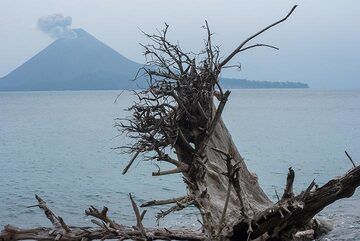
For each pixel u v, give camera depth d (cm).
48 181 3109
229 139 1542
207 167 1381
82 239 1145
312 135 6116
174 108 1330
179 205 1266
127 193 2689
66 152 4706
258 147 4891
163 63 1363
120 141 5522
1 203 2416
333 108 14550
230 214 1208
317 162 3806
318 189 1098
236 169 1070
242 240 1162
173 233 1191
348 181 1102
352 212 2089
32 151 4831
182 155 1390
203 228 1223
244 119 9531
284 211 1079
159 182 3036
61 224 1148
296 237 1548
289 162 3819
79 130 7356
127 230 1159
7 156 4444
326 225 1767
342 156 4150
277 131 6781
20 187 2888
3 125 8625
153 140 1343
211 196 1315
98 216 1153
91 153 4581
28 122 9419
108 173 3409
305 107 15425
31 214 2202
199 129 1375
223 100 1358
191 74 1371
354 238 1695
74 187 2872
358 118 9581
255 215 1109
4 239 1159
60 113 13050
